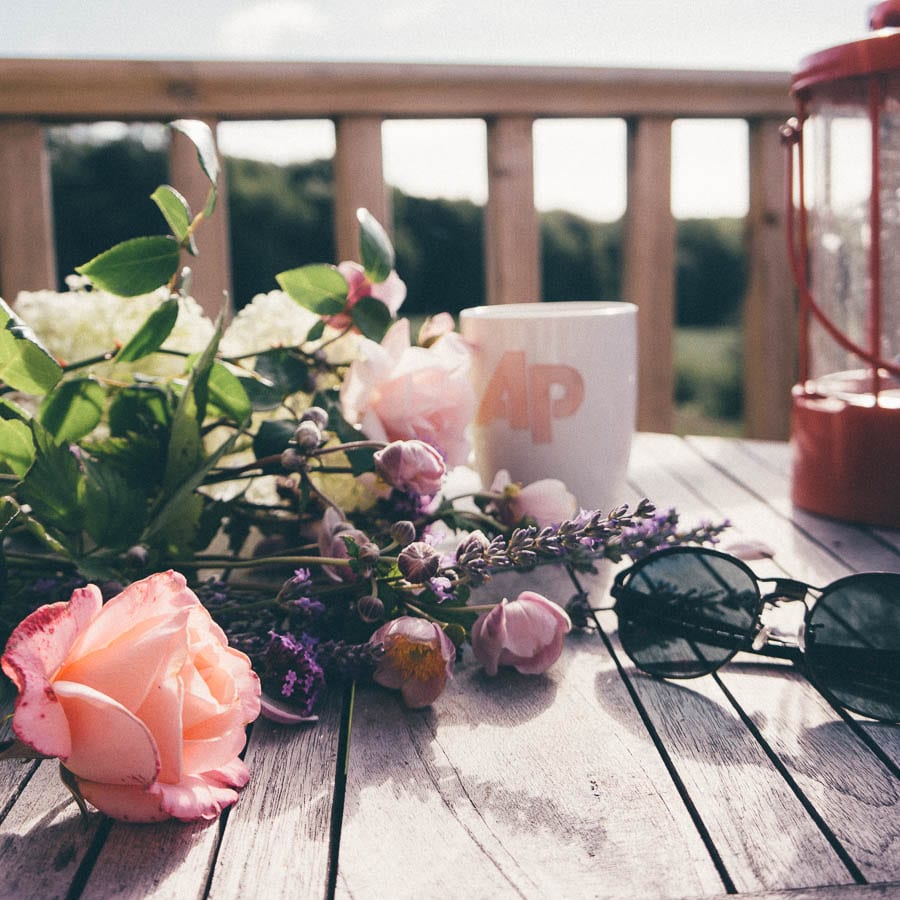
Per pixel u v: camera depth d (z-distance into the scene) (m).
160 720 0.44
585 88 1.56
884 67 0.80
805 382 1.00
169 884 0.42
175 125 0.66
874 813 0.46
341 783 0.51
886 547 0.85
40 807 0.48
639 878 0.42
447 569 0.60
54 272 1.44
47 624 0.42
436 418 0.73
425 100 1.49
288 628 0.65
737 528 0.92
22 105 1.36
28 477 0.62
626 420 0.85
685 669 0.62
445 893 0.41
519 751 0.53
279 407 0.81
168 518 0.64
